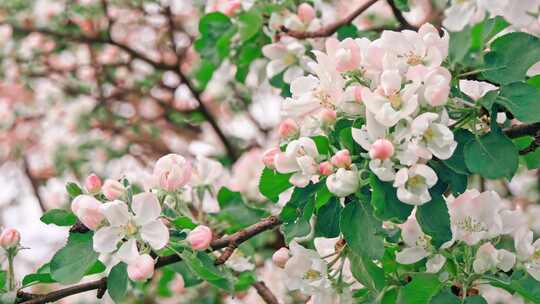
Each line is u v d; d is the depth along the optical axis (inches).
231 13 45.8
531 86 31.4
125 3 72.6
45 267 35.5
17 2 72.6
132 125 77.1
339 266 34.0
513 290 33.9
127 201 32.4
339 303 34.0
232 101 72.1
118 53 77.5
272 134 72.2
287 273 34.2
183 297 55.7
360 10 43.4
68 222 34.1
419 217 30.7
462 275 32.9
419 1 49.6
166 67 73.0
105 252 31.8
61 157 74.9
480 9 33.4
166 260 33.5
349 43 31.2
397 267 34.7
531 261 33.6
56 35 73.8
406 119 30.0
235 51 47.2
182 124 77.5
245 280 42.8
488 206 32.9
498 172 30.6
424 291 32.6
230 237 35.1
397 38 31.2
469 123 32.2
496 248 34.1
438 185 31.1
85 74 78.7
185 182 33.8
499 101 31.4
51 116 77.3
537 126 32.7
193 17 75.6
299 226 32.2
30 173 77.3
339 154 30.6
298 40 44.7
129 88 77.6
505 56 31.8
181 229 33.9
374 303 33.9
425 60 31.0
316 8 46.7
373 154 29.6
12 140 81.4
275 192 33.1
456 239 32.8
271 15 44.9
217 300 55.3
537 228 58.4
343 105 31.2
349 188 30.3
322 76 31.9
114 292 32.5
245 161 54.2
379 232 30.5
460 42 31.4
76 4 72.7
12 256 34.4
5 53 74.7
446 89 29.7
